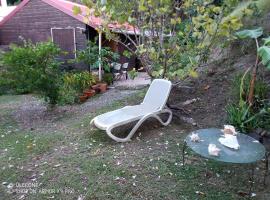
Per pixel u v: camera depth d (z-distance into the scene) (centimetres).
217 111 544
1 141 481
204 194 313
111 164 376
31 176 357
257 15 661
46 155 413
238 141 341
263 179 343
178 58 557
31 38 1196
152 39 584
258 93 496
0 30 1258
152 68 590
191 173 354
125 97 736
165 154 403
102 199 306
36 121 590
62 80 739
